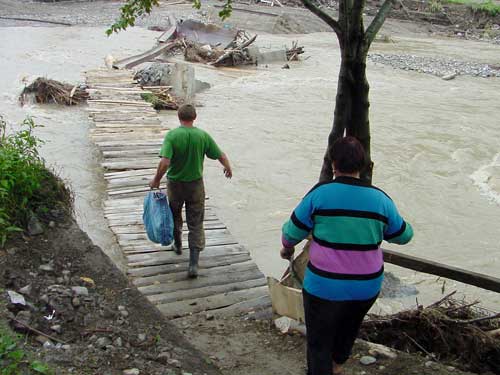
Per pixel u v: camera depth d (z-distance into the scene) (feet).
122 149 39.50
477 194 37.99
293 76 74.95
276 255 28.22
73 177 35.27
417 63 87.81
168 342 14.34
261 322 18.99
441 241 31.19
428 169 42.14
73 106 53.26
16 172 18.28
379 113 57.31
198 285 22.17
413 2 133.08
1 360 11.89
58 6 129.59
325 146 45.88
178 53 85.35
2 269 15.43
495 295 25.36
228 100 60.23
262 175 38.88
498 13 129.90
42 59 75.61
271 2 133.80
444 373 14.89
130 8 19.17
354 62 18.49
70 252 17.06
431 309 17.71
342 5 18.02
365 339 17.48
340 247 11.55
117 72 64.95
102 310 14.85
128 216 28.60
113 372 12.58
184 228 27.12
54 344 13.15
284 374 15.43
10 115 49.16
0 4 123.65
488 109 61.11
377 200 11.72
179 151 20.93
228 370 15.60
